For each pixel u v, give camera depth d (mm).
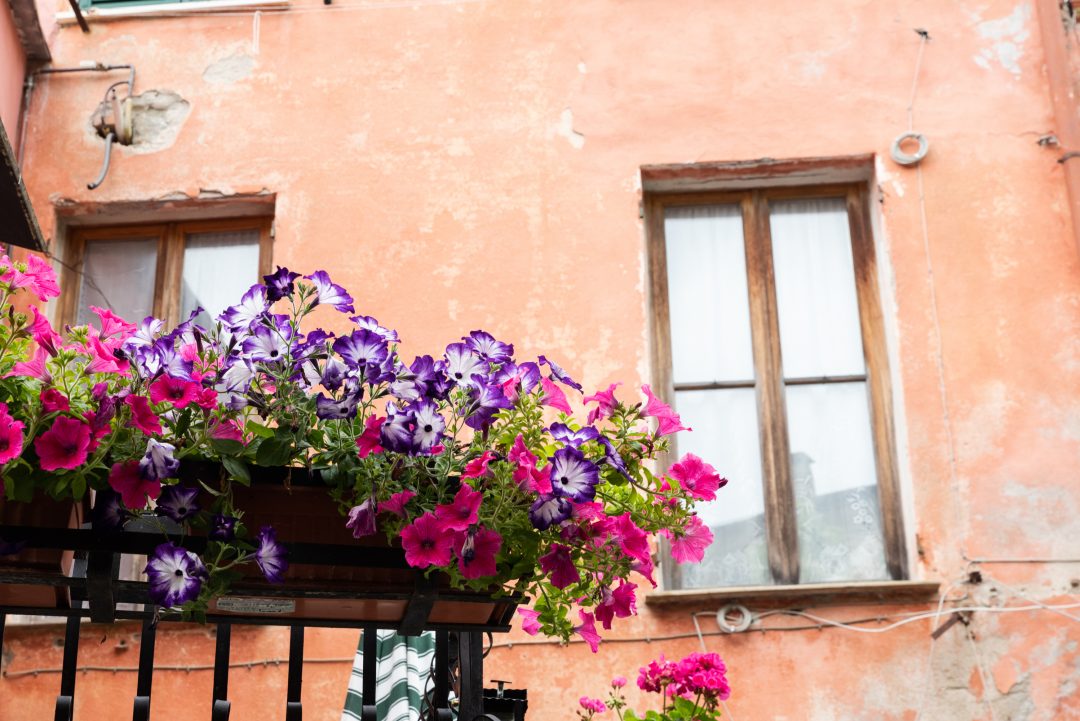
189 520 2307
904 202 6258
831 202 6500
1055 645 5535
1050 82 6352
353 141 6570
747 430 6145
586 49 6660
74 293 6543
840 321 6289
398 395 2410
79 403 2277
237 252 6605
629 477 2457
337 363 2400
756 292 6352
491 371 2533
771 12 6648
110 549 2277
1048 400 5902
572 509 2371
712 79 6559
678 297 6367
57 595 2486
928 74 6473
